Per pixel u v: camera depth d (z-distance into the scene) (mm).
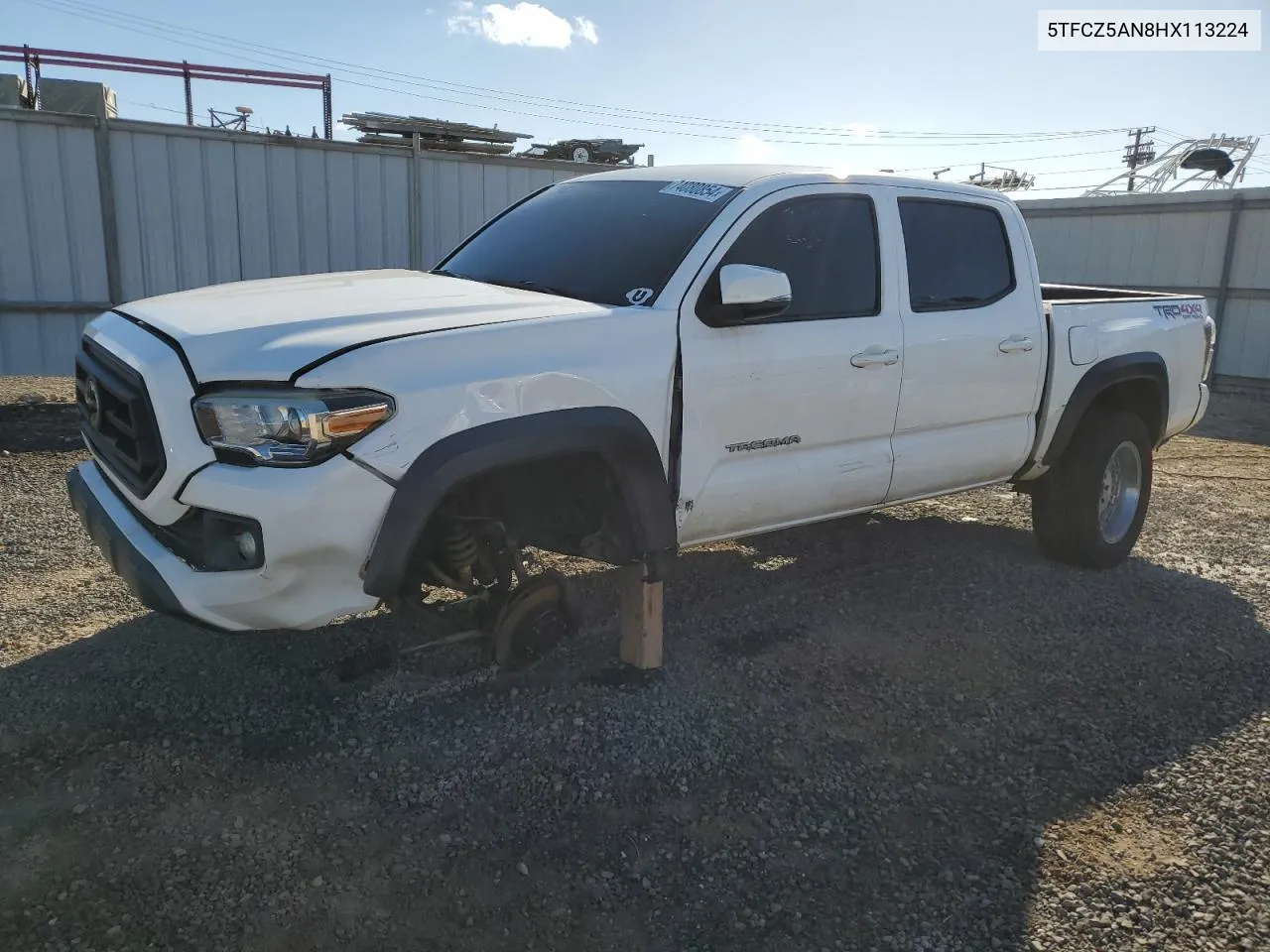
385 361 3025
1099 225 17500
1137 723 3918
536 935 2629
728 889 2850
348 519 2957
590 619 4609
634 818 3146
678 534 3910
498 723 3631
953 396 4820
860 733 3744
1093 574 5703
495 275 4348
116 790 3141
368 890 2758
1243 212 15562
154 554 3094
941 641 4609
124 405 3291
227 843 2914
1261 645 4762
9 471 7215
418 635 4332
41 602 4648
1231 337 15953
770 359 4027
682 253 3930
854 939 2676
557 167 13969
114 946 2490
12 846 2850
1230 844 3150
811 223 4324
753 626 4672
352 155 12461
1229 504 7754
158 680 3871
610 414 3494
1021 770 3545
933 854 3051
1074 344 5387
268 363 2943
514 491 3717
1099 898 2873
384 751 3432
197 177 11602
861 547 6035
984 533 6500
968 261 4992
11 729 3475
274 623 3033
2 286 10891
